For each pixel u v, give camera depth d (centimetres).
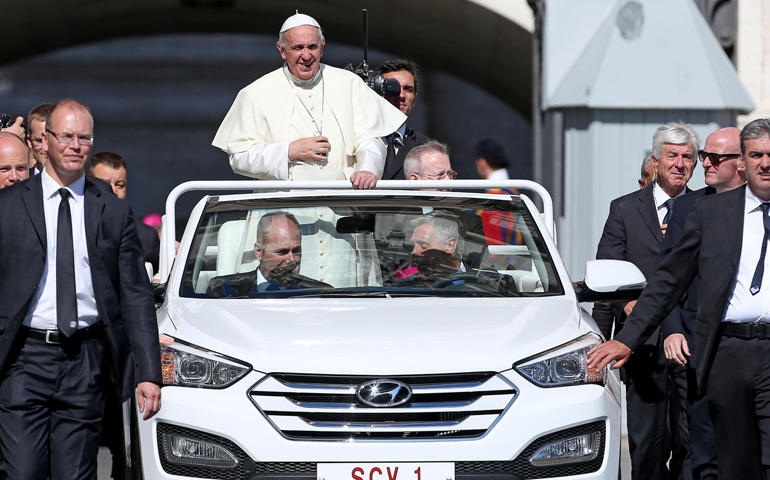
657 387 2469
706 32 3366
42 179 1900
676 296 2145
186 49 11844
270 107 2698
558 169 3438
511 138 10612
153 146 11769
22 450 1869
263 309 2080
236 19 6469
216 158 11862
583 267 3391
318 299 2142
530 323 2019
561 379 1922
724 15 4188
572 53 3388
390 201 2366
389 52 6588
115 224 1906
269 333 1959
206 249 2273
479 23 5203
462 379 1881
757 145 2028
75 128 1856
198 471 1867
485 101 10594
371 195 2370
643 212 2577
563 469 1886
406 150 3108
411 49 6378
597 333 2070
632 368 2480
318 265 2264
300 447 1845
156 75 11850
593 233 3381
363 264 2264
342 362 1878
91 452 1922
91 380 1903
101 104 11781
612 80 3334
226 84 11919
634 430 2489
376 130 2736
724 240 2067
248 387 1878
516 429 1864
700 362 2092
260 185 2394
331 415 1864
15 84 11712
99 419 1928
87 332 1903
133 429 2014
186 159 11788
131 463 2042
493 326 2000
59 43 6594
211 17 6425
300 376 1877
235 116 2714
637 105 3341
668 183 2555
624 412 3228
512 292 2217
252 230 2294
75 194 1897
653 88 3341
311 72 2692
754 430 2077
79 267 1886
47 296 1877
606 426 1923
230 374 1895
